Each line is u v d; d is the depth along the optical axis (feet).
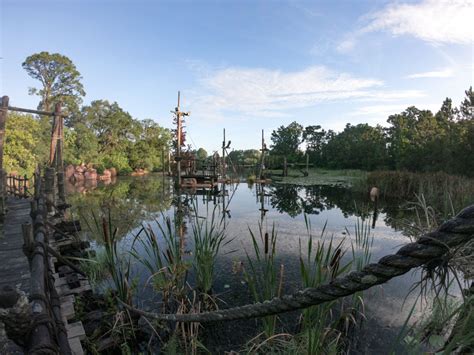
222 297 13.76
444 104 95.20
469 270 7.53
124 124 145.28
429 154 67.77
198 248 13.82
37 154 85.76
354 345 10.45
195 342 10.07
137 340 11.07
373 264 3.39
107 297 12.14
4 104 21.25
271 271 10.90
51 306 6.72
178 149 69.10
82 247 17.19
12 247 15.93
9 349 7.67
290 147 154.30
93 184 84.17
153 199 48.88
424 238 3.07
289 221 30.76
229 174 98.94
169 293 12.92
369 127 128.77
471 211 2.88
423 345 9.84
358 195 53.93
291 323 11.75
